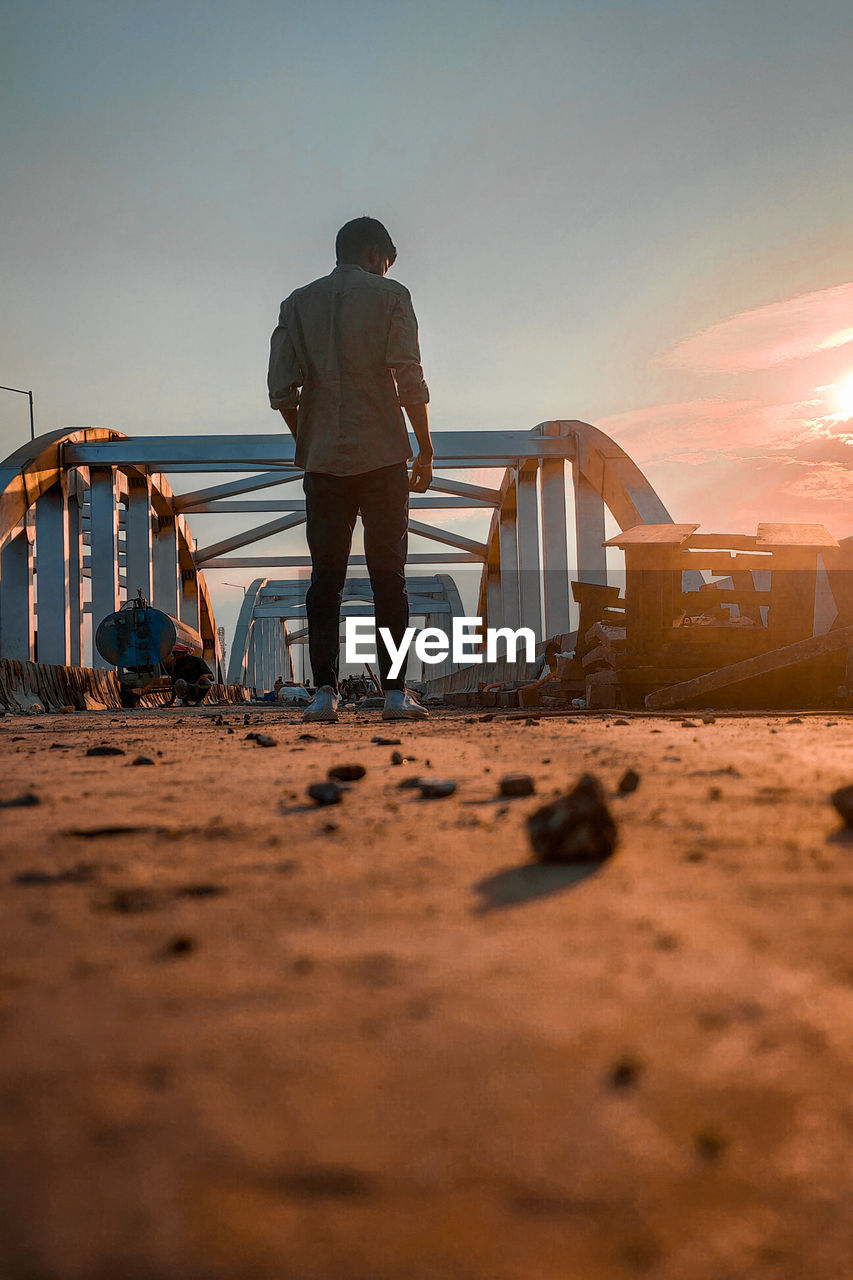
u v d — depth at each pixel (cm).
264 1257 55
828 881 142
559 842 160
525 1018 89
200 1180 62
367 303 694
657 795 231
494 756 357
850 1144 65
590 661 1036
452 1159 64
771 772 267
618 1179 62
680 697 802
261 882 153
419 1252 55
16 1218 58
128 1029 88
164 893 146
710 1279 53
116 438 3766
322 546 720
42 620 3438
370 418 702
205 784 293
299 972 105
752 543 903
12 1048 84
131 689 2502
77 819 222
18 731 708
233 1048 83
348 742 469
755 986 96
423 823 209
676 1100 72
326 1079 77
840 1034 83
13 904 140
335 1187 61
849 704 869
